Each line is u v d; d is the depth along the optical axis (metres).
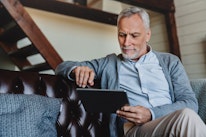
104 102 1.24
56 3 3.05
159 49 3.81
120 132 1.48
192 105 1.36
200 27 3.24
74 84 1.49
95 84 1.59
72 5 3.16
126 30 1.50
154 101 1.46
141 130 1.27
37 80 1.40
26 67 2.95
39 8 3.13
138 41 1.52
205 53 3.18
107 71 1.58
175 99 1.47
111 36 4.18
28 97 1.24
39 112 1.21
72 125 1.43
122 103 1.21
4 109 1.14
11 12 2.15
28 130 1.12
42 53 2.32
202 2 3.21
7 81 1.30
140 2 3.19
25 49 2.57
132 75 1.54
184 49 3.45
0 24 2.73
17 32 2.55
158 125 1.17
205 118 1.52
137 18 1.52
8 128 1.09
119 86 1.53
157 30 3.84
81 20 3.88
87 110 1.26
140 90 1.49
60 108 1.38
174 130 1.06
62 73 1.50
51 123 1.27
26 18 2.24
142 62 1.56
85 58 3.87
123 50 1.53
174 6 3.55
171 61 1.57
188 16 3.38
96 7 4.01
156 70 1.55
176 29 3.54
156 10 3.42
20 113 1.16
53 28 3.61
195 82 1.70
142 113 1.22
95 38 4.00
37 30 2.30
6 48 3.01
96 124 1.51
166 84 1.51
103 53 4.07
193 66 3.33
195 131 0.98
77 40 3.81
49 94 1.41
